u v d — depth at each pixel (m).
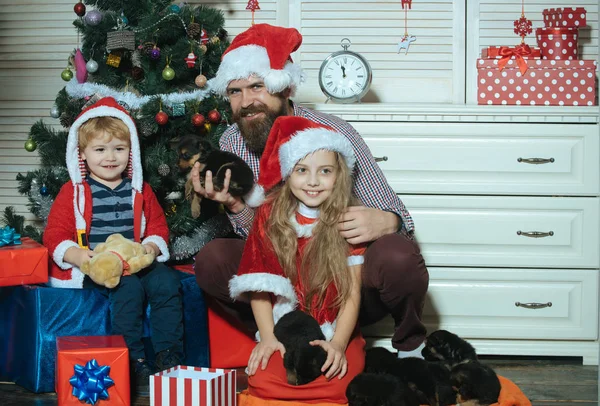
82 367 1.82
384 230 2.01
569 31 2.66
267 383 1.85
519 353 2.55
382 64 2.96
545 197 2.55
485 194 2.57
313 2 2.95
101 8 2.50
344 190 1.97
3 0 3.10
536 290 2.55
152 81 2.49
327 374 1.82
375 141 2.58
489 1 2.92
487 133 2.55
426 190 2.58
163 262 2.40
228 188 1.98
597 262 2.54
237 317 2.24
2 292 2.24
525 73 2.63
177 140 2.28
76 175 2.29
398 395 1.71
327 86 2.72
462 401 1.85
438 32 2.94
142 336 2.21
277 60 2.11
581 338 2.54
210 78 2.54
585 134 2.53
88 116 2.26
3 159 3.16
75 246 2.21
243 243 2.13
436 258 2.58
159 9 2.50
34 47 3.11
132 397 2.02
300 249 1.98
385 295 1.99
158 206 2.41
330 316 1.96
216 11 2.55
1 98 3.14
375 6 2.95
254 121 2.13
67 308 2.10
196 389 1.69
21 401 2.01
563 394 2.14
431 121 2.57
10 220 2.69
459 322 2.57
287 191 2.00
